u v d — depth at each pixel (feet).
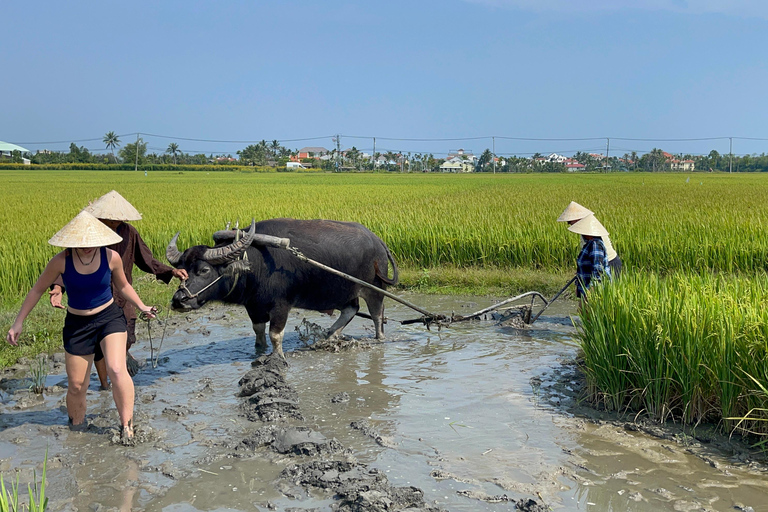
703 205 71.26
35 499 13.20
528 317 28.94
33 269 36.29
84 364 16.70
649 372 17.72
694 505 12.94
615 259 27.12
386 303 34.76
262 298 23.61
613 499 13.20
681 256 39.11
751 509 12.69
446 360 23.75
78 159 458.09
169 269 21.26
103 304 16.40
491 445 15.98
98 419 17.66
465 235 43.75
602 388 18.63
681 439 16.25
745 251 37.96
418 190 126.93
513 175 329.72
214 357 24.41
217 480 14.16
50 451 15.69
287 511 12.78
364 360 23.89
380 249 26.66
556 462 14.99
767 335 15.78
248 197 98.63
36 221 58.18
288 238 24.27
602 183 175.22
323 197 98.22
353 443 16.12
